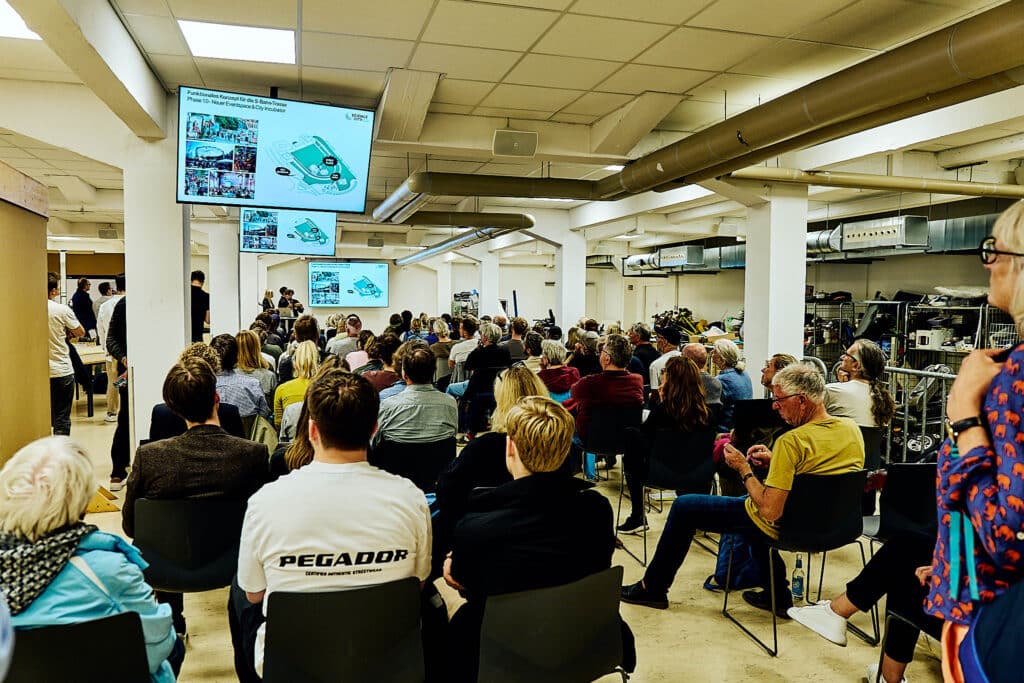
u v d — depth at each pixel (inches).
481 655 59.5
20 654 50.8
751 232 270.7
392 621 60.4
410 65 173.3
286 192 182.4
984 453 39.7
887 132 213.2
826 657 101.3
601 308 806.5
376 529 61.1
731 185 249.1
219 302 456.1
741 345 408.8
